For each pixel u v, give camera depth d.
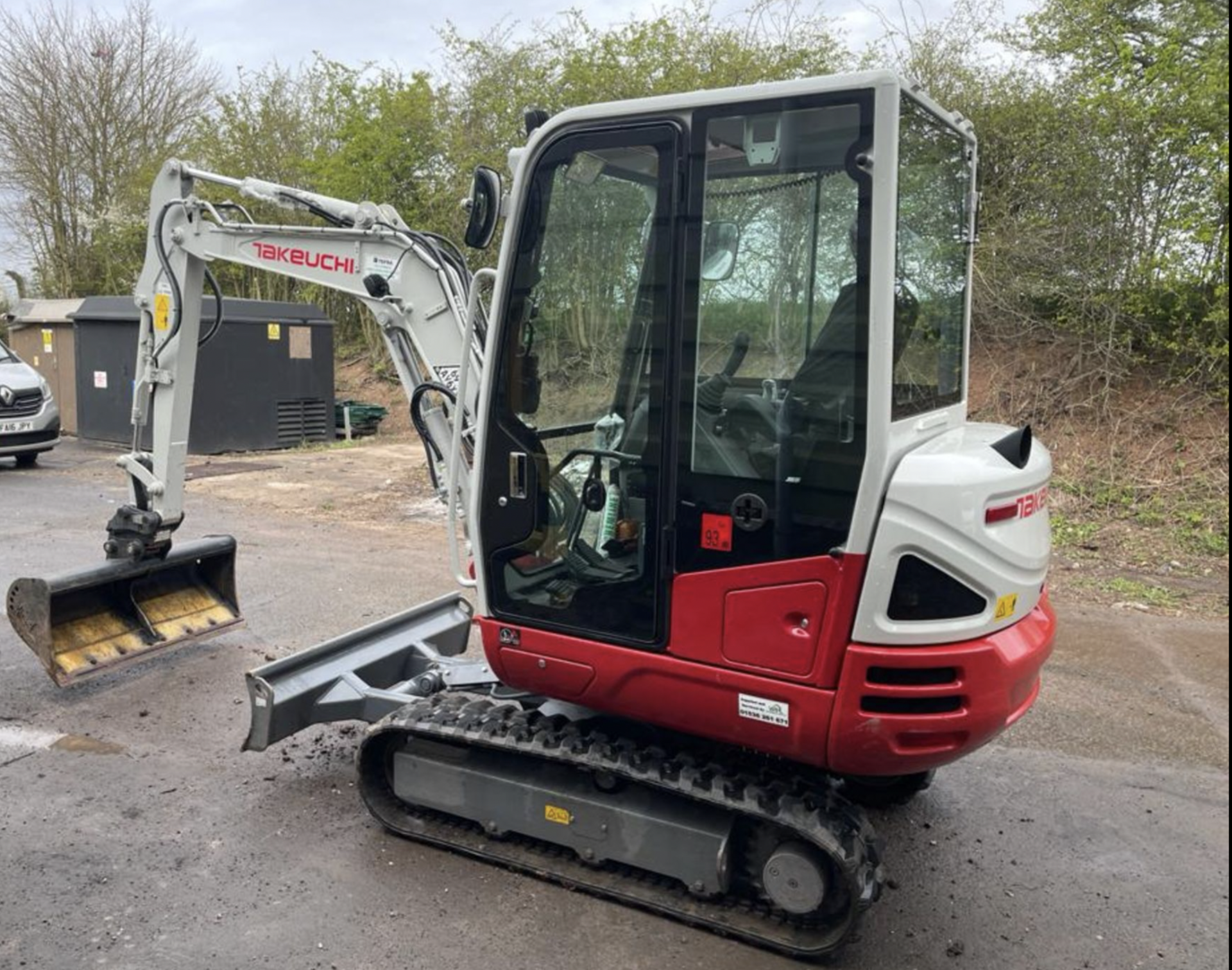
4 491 9.96
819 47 11.81
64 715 4.52
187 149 19.61
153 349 4.71
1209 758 4.26
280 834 3.55
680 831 3.02
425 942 2.97
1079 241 9.50
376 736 3.46
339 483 10.49
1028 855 3.54
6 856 3.38
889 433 2.59
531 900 3.20
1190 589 6.57
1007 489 2.71
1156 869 3.45
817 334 2.64
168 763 4.08
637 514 2.95
